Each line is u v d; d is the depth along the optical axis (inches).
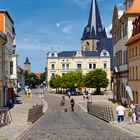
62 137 957.2
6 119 1473.9
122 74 2898.6
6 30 2807.6
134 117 1470.2
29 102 3587.6
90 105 2306.8
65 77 5654.5
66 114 2214.6
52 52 7126.0
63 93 6156.5
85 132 1094.4
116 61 3282.5
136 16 2623.0
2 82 2536.9
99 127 1293.1
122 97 2930.6
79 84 5521.7
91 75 5216.5
